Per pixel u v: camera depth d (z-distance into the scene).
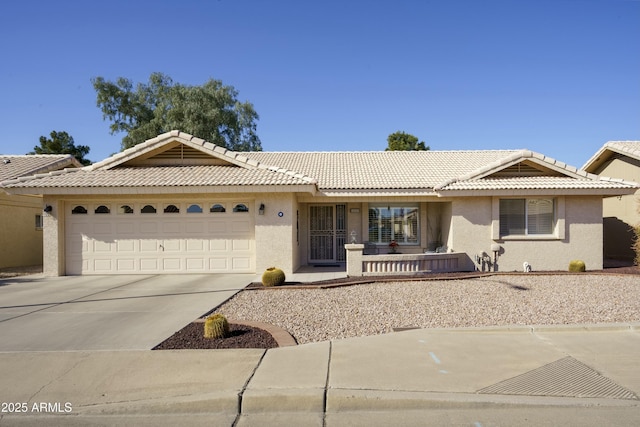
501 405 4.79
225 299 10.24
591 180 15.55
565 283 12.03
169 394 5.01
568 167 15.86
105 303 9.95
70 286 12.42
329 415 4.72
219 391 5.03
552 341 6.88
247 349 6.48
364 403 4.83
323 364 5.84
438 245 17.53
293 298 10.30
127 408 4.78
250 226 14.63
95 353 6.32
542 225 15.53
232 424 4.54
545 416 4.59
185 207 14.70
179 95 38.41
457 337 7.10
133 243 14.70
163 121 38.56
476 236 15.30
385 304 9.62
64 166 20.25
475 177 15.86
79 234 14.72
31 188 13.77
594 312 8.73
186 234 14.66
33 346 6.70
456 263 14.91
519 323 8.01
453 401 4.80
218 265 14.62
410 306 9.44
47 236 14.51
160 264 14.64
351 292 10.93
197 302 9.95
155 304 9.78
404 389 5.05
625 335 7.22
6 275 15.88
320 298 10.27
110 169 15.41
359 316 8.66
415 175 17.45
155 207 14.73
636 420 4.49
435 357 6.11
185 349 6.53
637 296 10.21
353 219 17.61
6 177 17.27
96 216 14.74
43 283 13.03
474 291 10.96
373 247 17.38
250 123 41.84
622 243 19.55
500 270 15.25
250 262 14.62
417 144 46.22
